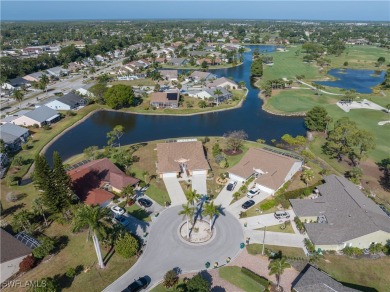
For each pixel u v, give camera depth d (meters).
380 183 87.31
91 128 132.75
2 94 176.25
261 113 149.38
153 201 78.00
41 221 70.44
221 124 136.00
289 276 56.09
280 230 67.75
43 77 193.88
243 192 81.62
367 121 132.88
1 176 90.38
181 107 154.75
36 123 128.88
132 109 153.00
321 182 84.25
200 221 71.00
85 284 54.34
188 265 58.59
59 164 66.81
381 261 60.09
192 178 87.94
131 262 59.22
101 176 84.50
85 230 67.38
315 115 122.19
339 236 62.59
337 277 56.16
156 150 104.38
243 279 55.41
